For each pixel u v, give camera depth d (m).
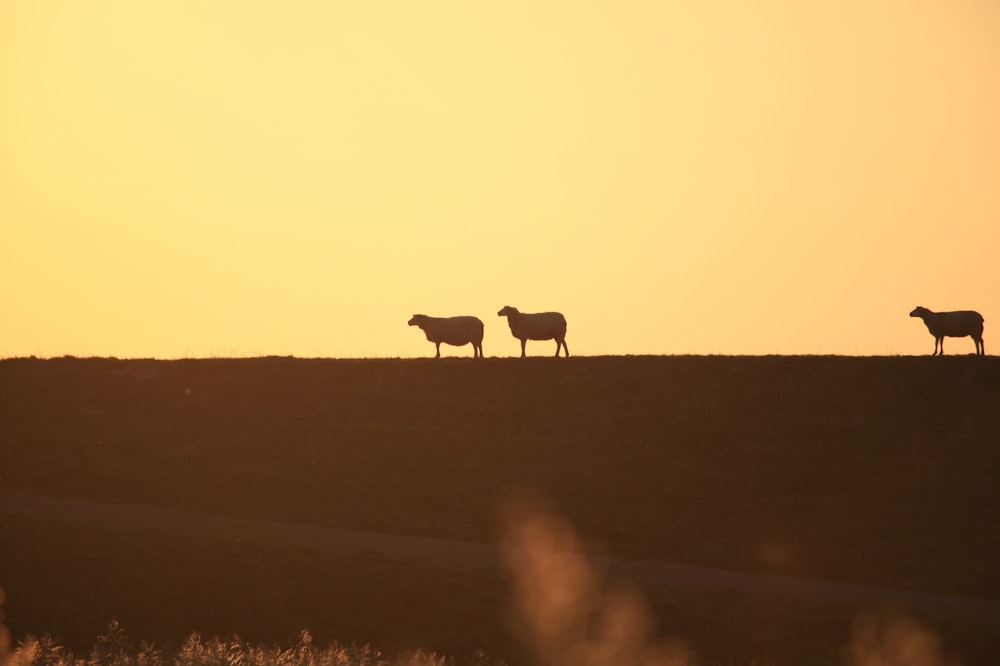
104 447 62.09
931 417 61.19
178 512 54.06
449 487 56.62
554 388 66.50
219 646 33.78
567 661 36.78
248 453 61.16
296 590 42.16
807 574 46.12
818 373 67.31
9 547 45.88
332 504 55.41
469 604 40.91
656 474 56.78
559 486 56.00
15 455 60.72
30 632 39.53
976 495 52.97
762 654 36.84
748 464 57.31
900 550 48.16
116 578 43.19
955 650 36.91
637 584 43.09
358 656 35.03
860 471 56.09
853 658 36.38
